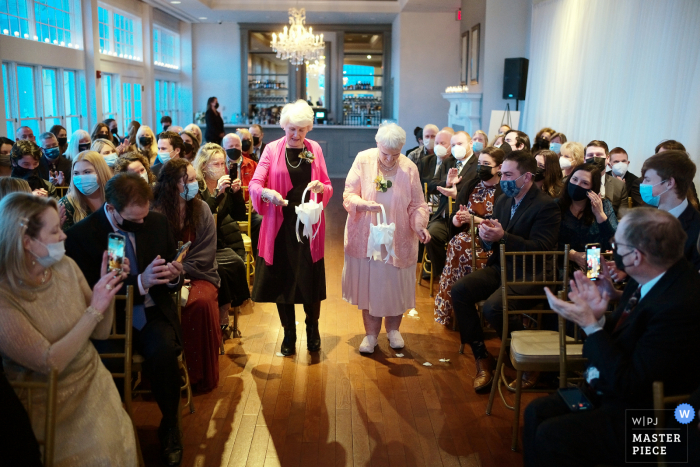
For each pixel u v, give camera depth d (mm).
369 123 15258
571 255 3037
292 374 3500
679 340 1789
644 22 5789
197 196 3404
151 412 3010
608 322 2219
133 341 2627
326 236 7391
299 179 3547
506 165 3336
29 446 1667
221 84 15250
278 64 15391
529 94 8695
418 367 3621
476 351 3355
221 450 2695
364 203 3465
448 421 2988
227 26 14953
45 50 8570
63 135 6117
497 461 2641
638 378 1830
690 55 5133
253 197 3512
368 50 15203
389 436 2840
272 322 4367
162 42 14219
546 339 2750
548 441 1957
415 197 3613
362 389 3322
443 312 4324
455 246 4230
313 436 2830
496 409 3111
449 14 13336
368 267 3619
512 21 9141
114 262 2109
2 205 1857
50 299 1966
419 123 13828
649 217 1869
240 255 4289
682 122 5215
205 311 3168
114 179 2516
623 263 1918
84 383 2047
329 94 15156
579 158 4723
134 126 7211
